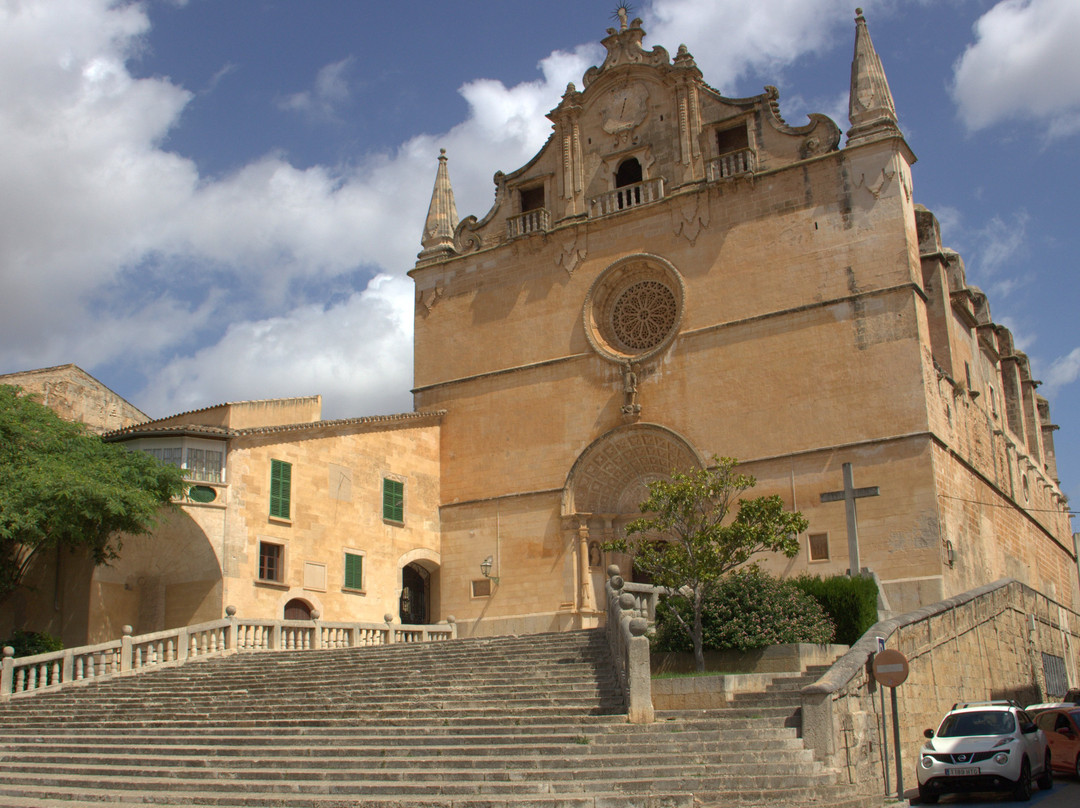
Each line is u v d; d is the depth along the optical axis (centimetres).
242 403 3694
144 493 3150
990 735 2017
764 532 2531
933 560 3192
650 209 3972
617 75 4206
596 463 3916
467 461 4222
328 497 3812
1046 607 3728
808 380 3525
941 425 3450
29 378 4103
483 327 4316
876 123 3588
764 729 1795
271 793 1717
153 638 3038
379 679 2520
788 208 3694
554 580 3897
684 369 3778
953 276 4434
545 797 1536
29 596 3544
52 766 2012
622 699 2039
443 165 4681
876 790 1916
